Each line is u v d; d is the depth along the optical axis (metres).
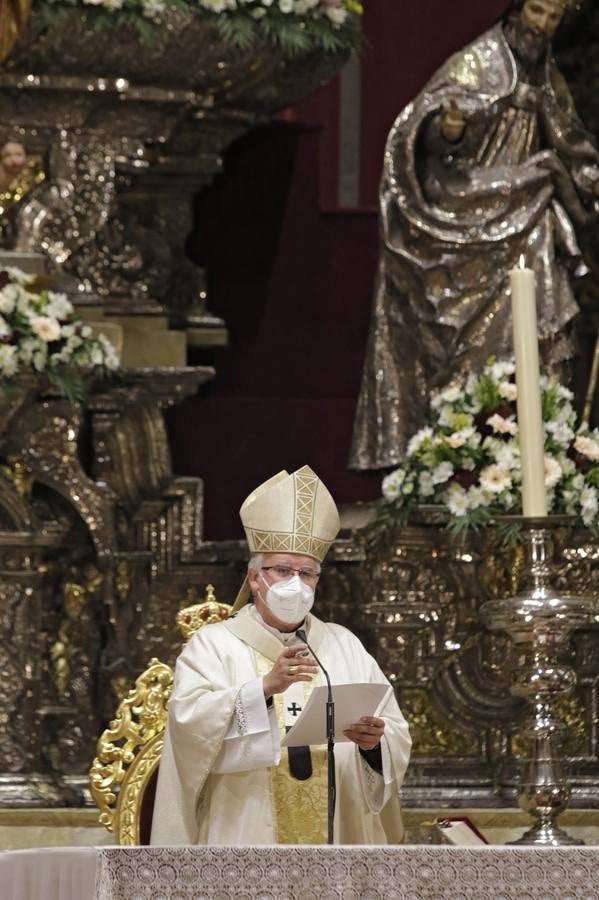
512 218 21.09
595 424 22.33
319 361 23.83
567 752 20.06
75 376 19.23
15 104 20.84
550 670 13.94
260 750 12.69
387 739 13.09
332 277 23.92
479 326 21.05
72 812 18.67
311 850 9.97
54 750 20.14
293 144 23.88
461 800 19.66
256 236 23.81
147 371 20.78
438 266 20.98
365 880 9.91
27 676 19.45
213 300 23.70
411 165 21.00
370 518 20.42
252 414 23.62
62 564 20.38
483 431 18.78
